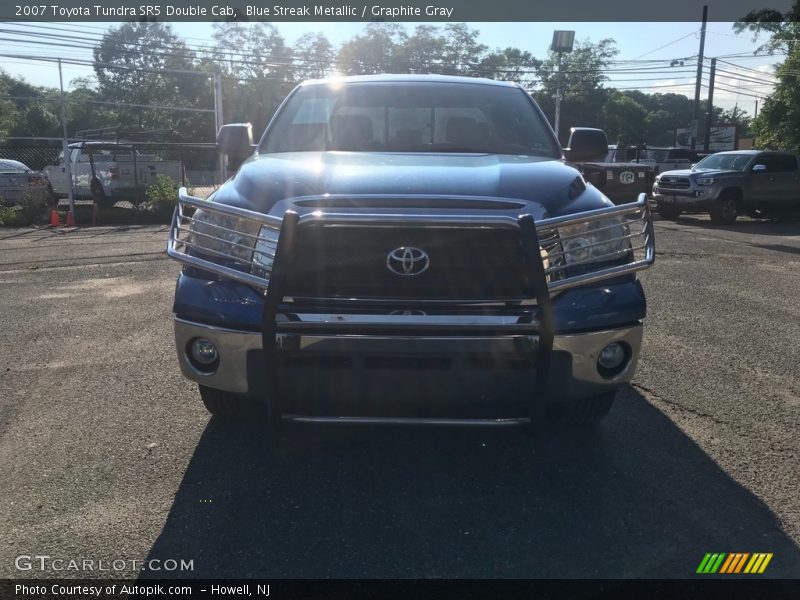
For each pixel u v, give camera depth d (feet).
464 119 16.21
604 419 14.79
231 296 11.31
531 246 10.48
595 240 11.53
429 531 10.73
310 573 9.71
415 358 10.68
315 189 11.71
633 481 12.26
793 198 60.23
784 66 86.07
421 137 15.83
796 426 14.53
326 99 16.84
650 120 245.86
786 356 19.19
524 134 16.19
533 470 12.66
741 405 15.62
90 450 13.26
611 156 95.40
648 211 11.78
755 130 91.66
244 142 17.11
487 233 10.69
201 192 62.13
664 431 14.26
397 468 12.71
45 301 25.52
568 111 182.50
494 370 10.80
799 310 24.71
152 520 10.95
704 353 19.40
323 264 10.68
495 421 11.00
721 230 53.21
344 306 10.66
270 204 11.60
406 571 9.77
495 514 11.21
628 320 11.60
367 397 10.93
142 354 18.99
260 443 13.61
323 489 11.94
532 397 11.03
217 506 11.37
